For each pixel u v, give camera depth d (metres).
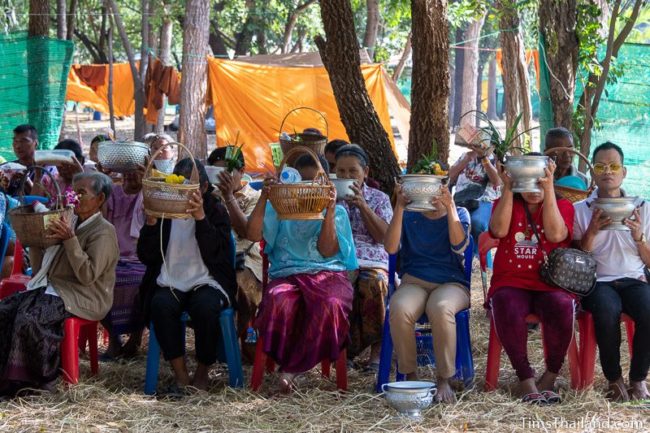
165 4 20.95
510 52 13.10
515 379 5.83
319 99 16.28
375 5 19.28
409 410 5.04
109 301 5.75
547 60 9.37
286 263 5.70
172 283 5.70
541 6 9.37
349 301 5.56
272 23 27.03
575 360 5.55
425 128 7.96
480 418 5.04
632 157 9.67
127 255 6.73
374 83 15.73
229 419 5.06
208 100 16.44
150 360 5.62
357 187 5.86
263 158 16.31
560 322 5.29
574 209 5.69
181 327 5.66
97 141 8.37
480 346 6.68
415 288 5.62
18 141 7.65
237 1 25.80
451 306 5.40
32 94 12.16
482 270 6.76
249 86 16.16
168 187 5.28
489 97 38.72
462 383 5.64
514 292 5.41
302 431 4.87
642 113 9.59
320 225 5.73
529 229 5.49
